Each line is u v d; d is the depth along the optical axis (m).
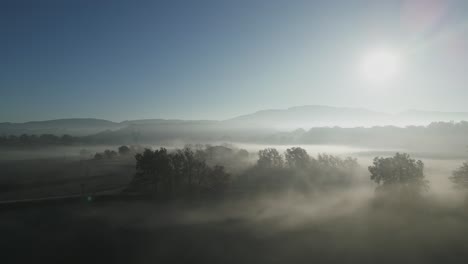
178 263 54.28
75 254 57.59
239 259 55.50
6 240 63.50
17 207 85.06
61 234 66.75
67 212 81.12
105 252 58.19
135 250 59.31
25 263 54.62
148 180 103.88
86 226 70.81
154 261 54.84
